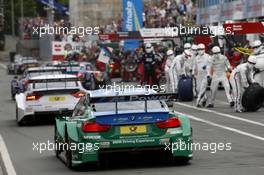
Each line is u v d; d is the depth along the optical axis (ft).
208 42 264.93
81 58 366.63
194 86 227.40
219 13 373.20
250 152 110.63
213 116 174.19
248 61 180.45
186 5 435.53
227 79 196.44
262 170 92.58
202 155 108.58
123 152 94.27
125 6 369.50
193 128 148.87
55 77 167.43
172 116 95.50
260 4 313.32
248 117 169.07
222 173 91.15
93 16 599.57
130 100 96.99
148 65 264.52
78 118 99.91
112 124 93.66
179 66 226.58
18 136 147.13
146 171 95.35
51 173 97.25
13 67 502.79
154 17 434.30
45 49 462.19
